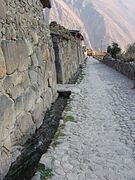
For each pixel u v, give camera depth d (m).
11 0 5.14
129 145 5.04
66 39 14.72
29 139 5.77
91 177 3.91
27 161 4.96
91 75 17.75
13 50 5.04
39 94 6.94
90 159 4.45
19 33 5.53
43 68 7.64
